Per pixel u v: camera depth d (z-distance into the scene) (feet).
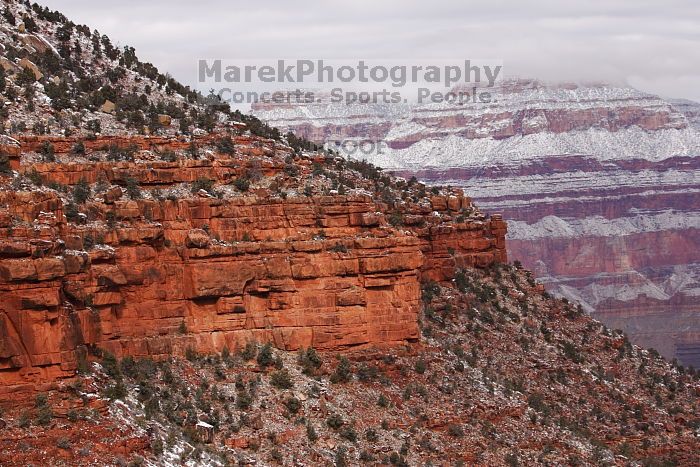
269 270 588.91
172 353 566.77
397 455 570.05
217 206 587.68
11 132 589.73
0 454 462.19
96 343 538.47
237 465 531.91
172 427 525.75
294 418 565.94
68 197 566.77
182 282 573.74
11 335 483.10
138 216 570.46
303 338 593.01
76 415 482.69
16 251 483.92
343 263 599.16
